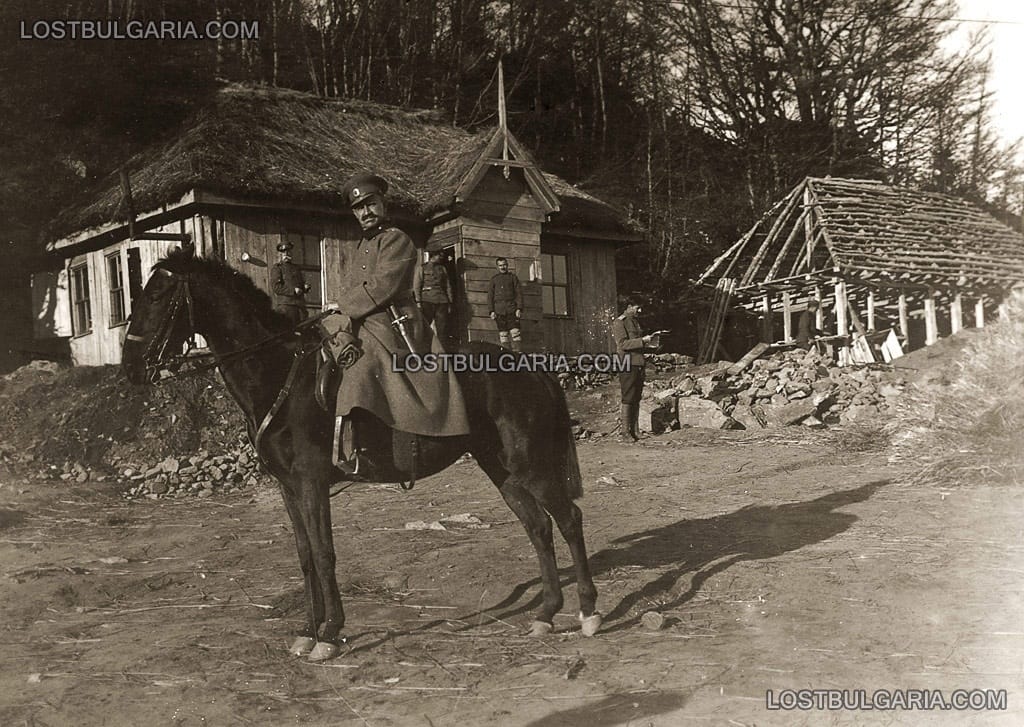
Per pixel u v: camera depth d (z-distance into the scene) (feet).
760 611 22.66
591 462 45.65
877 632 20.70
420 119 77.36
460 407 21.35
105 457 45.96
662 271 109.29
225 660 20.21
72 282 70.08
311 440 20.79
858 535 29.12
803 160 116.67
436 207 65.92
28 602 25.17
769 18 116.98
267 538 32.73
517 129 126.11
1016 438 36.42
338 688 18.60
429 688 18.44
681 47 122.52
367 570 27.40
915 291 87.92
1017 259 87.71
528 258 69.36
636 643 20.80
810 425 52.47
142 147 75.72
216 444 46.68
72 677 19.33
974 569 24.90
